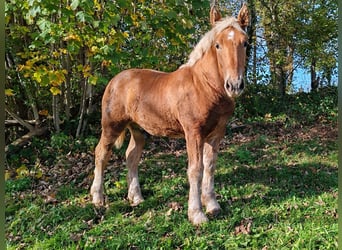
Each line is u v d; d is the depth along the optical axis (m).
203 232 3.90
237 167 5.89
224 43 3.54
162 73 4.55
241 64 3.50
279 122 9.26
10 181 5.60
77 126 7.65
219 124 4.01
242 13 3.93
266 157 6.42
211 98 3.79
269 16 11.55
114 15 5.54
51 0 5.27
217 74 3.69
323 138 7.57
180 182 5.36
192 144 3.96
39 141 7.15
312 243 3.45
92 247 3.68
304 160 6.17
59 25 5.58
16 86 7.38
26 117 8.03
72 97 8.34
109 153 4.91
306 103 10.66
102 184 4.88
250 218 4.11
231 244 3.60
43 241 3.89
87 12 5.50
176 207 4.52
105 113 4.77
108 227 4.12
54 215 4.47
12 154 6.73
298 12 11.37
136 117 4.53
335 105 10.33
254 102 10.07
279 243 3.56
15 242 3.97
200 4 6.24
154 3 6.48
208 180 4.38
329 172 5.54
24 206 4.86
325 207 4.25
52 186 5.54
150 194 5.09
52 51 6.65
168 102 4.12
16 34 6.53
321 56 11.50
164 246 3.66
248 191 4.90
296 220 3.97
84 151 7.01
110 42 5.89
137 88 4.46
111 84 4.81
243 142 7.50
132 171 4.93
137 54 6.54
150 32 6.65
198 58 3.95
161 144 7.34
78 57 7.34
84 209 4.62
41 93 7.37
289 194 4.73
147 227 4.07
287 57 11.66
